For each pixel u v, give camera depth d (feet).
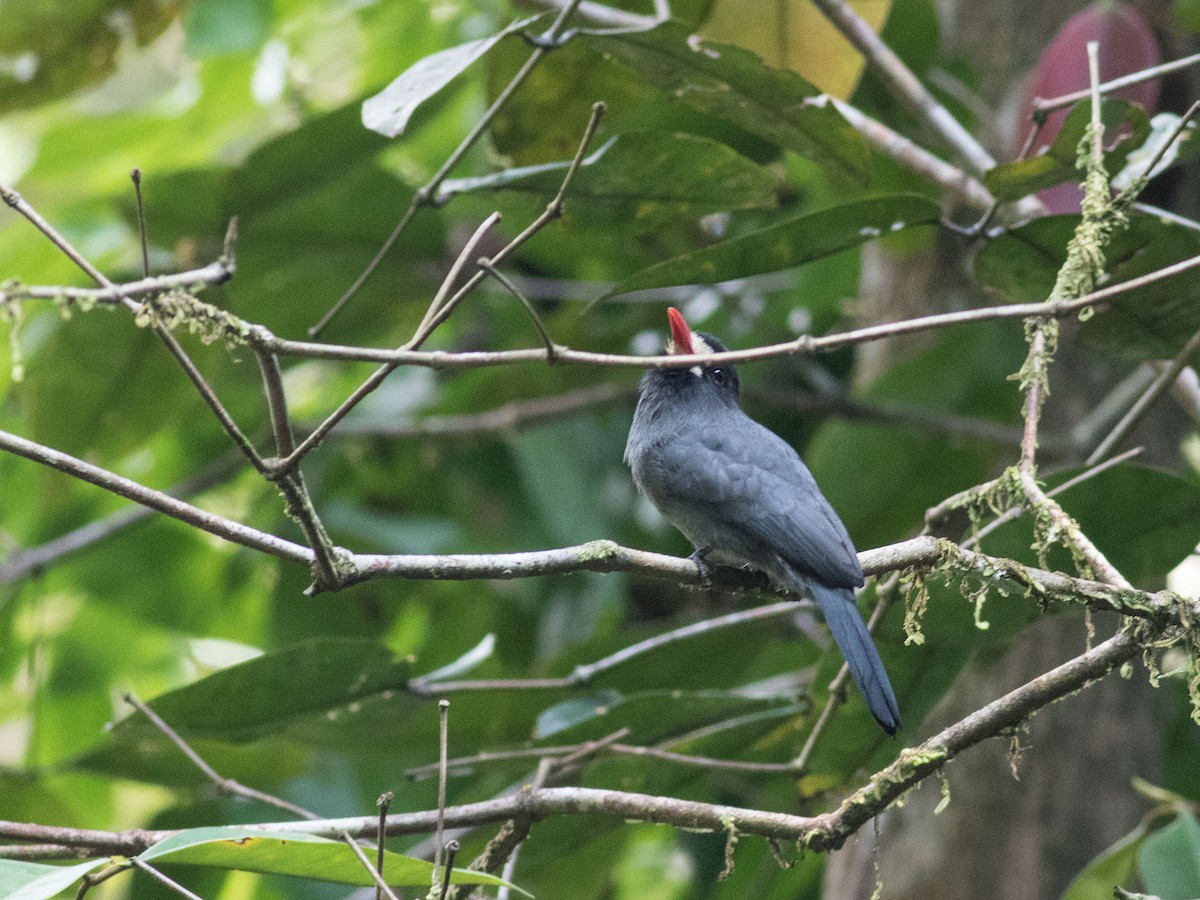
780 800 33.27
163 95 47.83
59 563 42.34
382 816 17.95
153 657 48.78
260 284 41.68
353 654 27.86
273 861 17.98
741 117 28.89
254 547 19.31
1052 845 34.71
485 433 44.45
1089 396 38.83
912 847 35.63
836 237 25.09
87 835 22.13
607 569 21.80
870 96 38.81
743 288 45.68
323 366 49.98
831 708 28.17
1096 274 23.95
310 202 38.70
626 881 48.65
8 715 47.03
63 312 17.75
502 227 43.62
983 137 39.42
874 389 40.45
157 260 38.60
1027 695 20.01
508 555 21.06
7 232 42.60
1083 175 25.79
